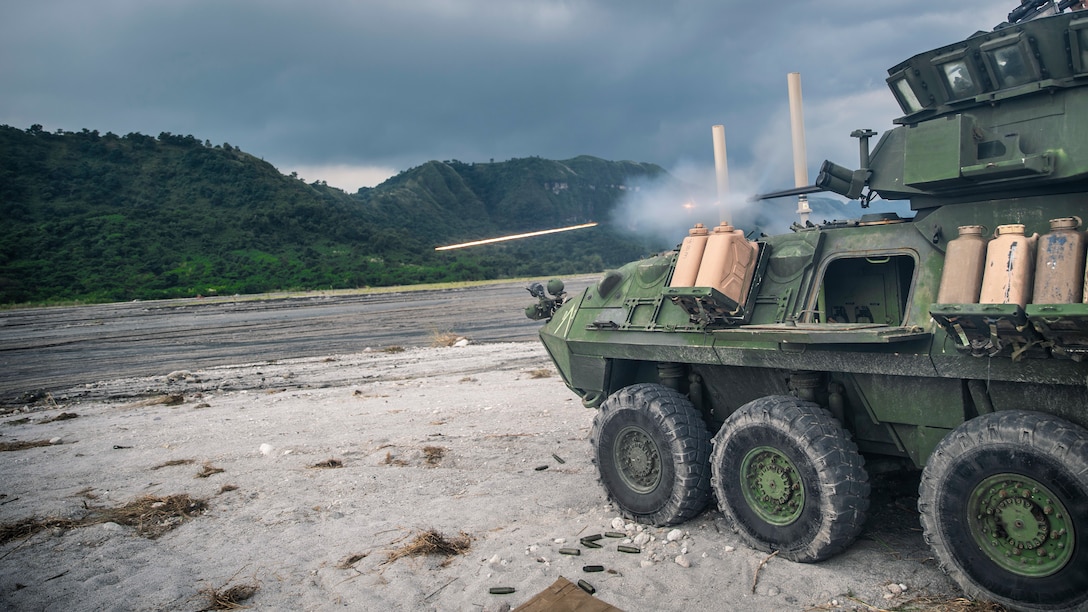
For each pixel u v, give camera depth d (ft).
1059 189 14.94
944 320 13.51
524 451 27.53
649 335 19.92
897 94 17.28
